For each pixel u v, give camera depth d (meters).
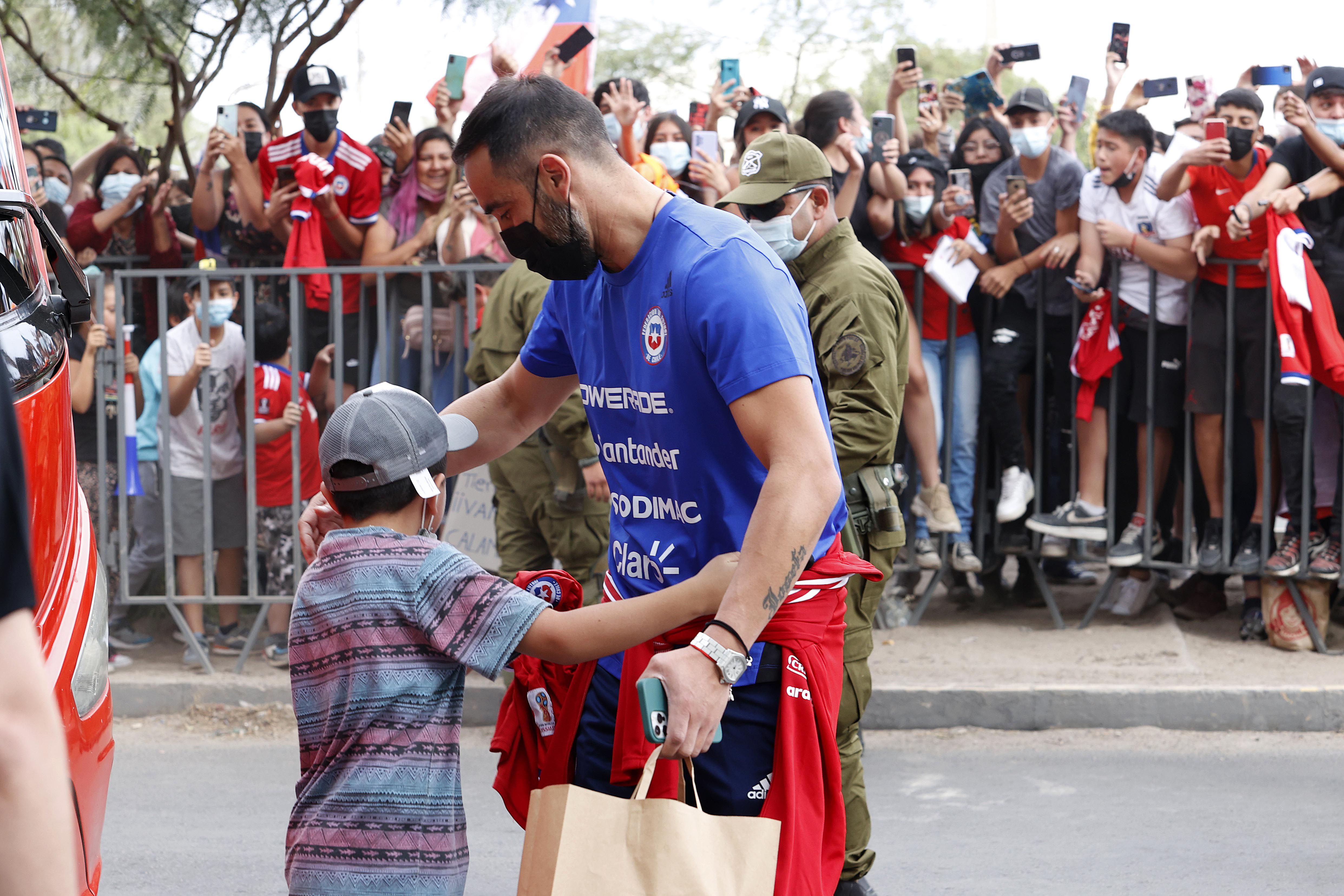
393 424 2.29
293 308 5.62
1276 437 5.71
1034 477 6.11
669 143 6.22
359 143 6.20
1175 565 5.82
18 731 1.09
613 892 1.89
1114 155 5.61
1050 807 4.27
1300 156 5.55
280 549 5.75
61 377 2.53
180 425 5.75
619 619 2.12
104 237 6.88
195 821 4.27
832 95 5.68
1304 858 3.78
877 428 3.40
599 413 2.36
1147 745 4.89
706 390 2.16
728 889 1.93
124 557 5.68
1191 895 3.54
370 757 2.18
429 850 2.18
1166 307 5.77
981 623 6.18
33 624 1.12
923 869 3.77
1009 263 5.95
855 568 2.35
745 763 2.24
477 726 5.30
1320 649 5.56
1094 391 5.85
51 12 8.01
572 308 2.39
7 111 2.86
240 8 7.53
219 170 6.71
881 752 4.89
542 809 1.97
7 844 1.09
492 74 7.68
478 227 6.07
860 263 3.54
